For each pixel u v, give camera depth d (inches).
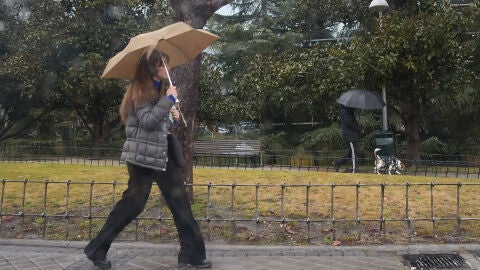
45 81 572.7
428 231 216.2
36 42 559.5
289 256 193.9
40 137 772.0
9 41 577.3
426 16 456.1
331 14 638.5
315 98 507.2
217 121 664.4
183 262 179.9
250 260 188.9
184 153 237.3
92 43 584.7
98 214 236.2
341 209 239.0
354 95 421.1
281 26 775.1
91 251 177.2
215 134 713.6
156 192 260.8
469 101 584.1
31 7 581.6
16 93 577.0
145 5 604.1
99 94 597.0
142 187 173.0
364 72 452.4
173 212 179.3
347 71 462.9
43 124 765.3
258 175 321.7
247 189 271.3
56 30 571.5
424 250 198.4
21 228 223.5
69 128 791.1
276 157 529.3
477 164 425.4
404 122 542.0
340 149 616.4
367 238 211.3
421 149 599.5
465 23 462.3
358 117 605.9
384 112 472.7
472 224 223.1
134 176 171.2
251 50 714.8
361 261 187.6
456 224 223.0
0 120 658.2
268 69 548.7
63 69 577.3
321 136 621.9
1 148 561.3
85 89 573.0
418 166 466.6
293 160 502.9
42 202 255.0
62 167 371.2
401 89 484.7
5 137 674.8
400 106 541.0
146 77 169.6
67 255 194.2
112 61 174.2
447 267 181.8
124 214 175.5
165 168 168.7
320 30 746.8
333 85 488.7
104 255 178.4
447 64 461.7
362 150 581.0
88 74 562.3
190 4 239.5
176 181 177.3
